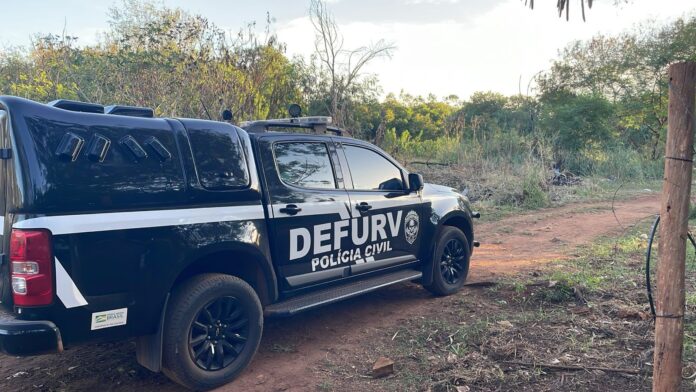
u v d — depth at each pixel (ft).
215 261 13.42
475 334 15.15
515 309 17.49
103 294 10.67
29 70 38.65
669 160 8.33
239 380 12.95
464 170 52.34
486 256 26.40
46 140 10.23
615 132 81.15
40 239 9.89
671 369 8.70
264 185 13.91
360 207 16.20
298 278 14.58
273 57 41.55
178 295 11.90
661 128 81.46
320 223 15.06
